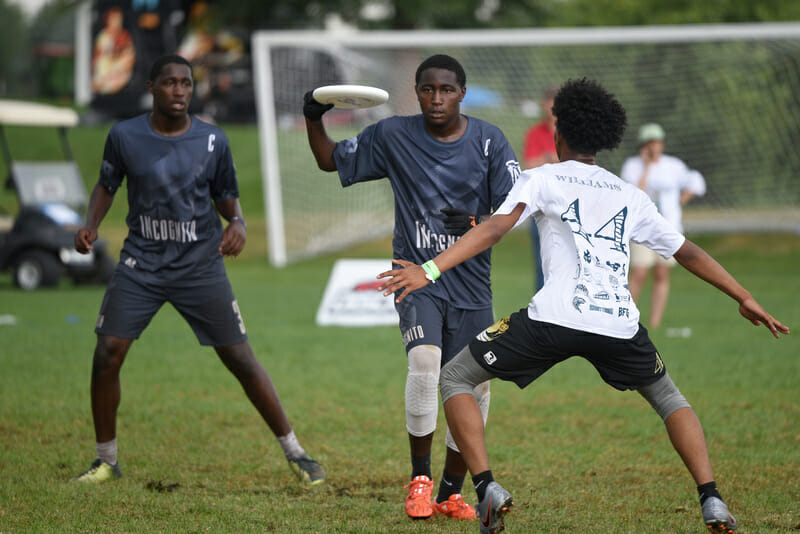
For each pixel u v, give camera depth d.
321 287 51.72
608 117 12.53
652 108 70.75
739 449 18.23
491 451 18.30
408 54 68.75
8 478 16.08
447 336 14.77
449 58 14.38
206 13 130.00
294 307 42.72
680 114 70.31
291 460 16.44
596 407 22.64
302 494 15.47
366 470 16.97
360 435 19.64
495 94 71.69
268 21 130.12
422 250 14.59
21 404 22.36
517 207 12.09
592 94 12.57
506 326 12.27
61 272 50.84
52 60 165.88
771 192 68.44
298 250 68.12
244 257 67.38
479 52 71.44
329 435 19.66
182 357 29.69
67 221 51.22
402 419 21.20
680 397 12.45
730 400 23.00
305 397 23.61
